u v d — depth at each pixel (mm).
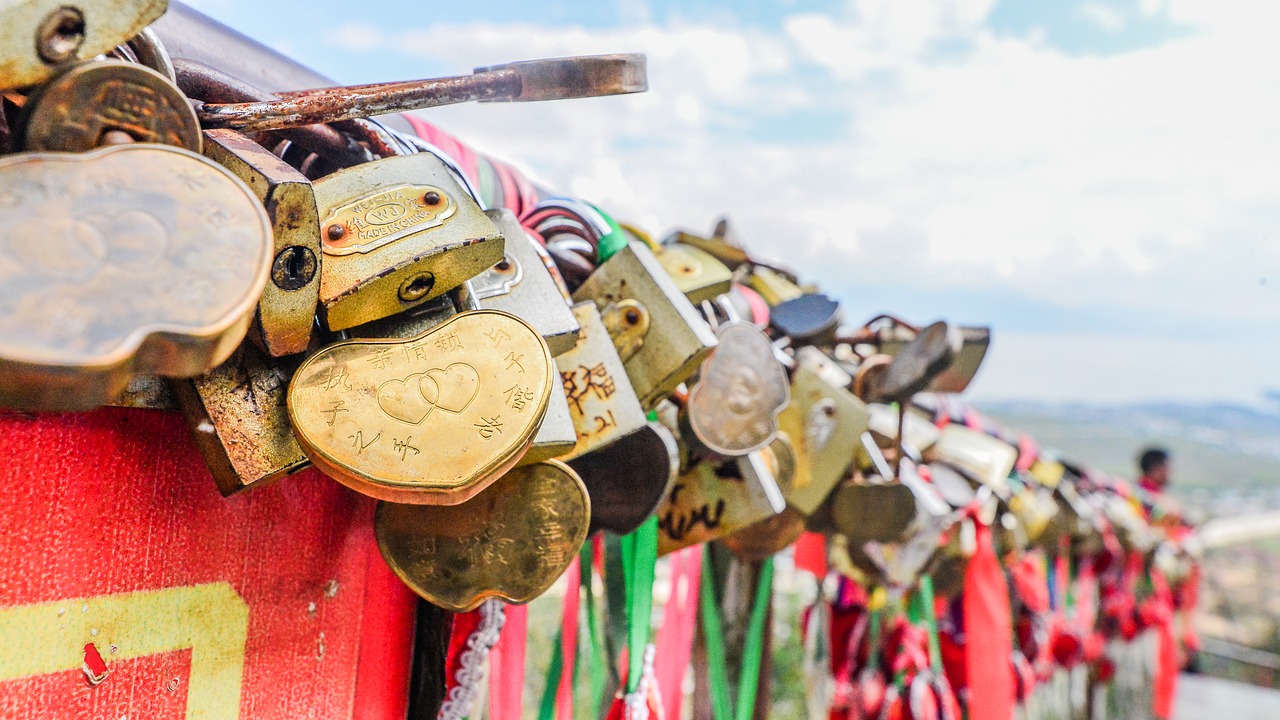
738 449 1087
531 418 630
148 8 480
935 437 1899
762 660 1662
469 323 656
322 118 617
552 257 989
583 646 1450
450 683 995
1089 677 3973
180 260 449
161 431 710
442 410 625
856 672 2021
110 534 668
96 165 457
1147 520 4723
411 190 681
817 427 1325
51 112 477
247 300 456
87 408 438
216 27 916
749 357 1109
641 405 979
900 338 1467
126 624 681
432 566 855
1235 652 8680
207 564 749
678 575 1522
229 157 568
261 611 806
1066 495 2572
